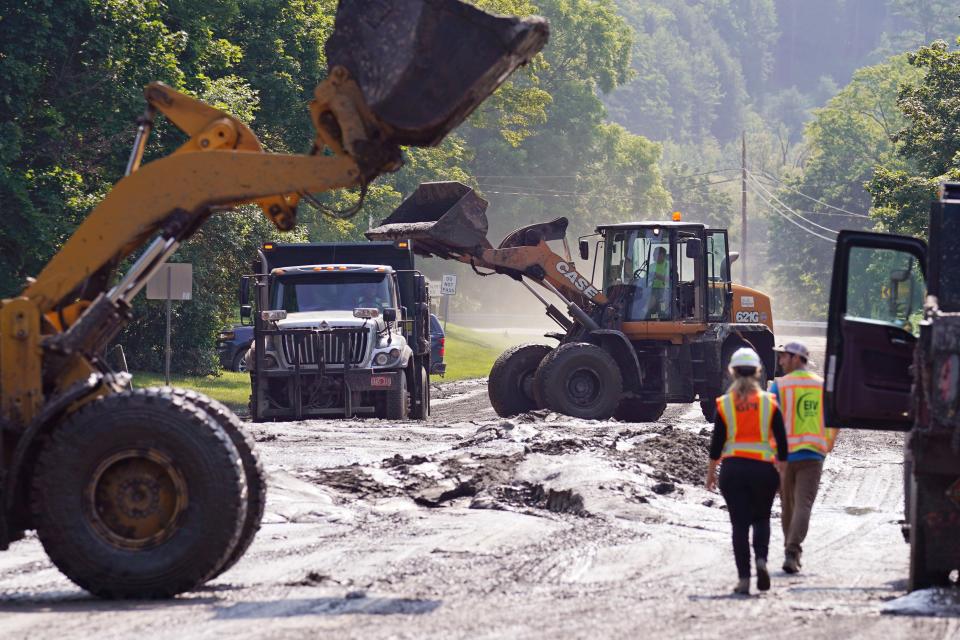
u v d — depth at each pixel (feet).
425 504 137.08
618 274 243.40
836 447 199.82
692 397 238.48
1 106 283.59
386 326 231.30
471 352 585.22
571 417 215.31
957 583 89.35
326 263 257.34
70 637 72.49
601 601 82.89
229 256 395.75
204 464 86.79
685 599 84.33
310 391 225.97
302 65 442.91
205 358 399.44
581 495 132.16
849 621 75.82
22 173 278.67
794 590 90.07
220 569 89.51
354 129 90.79
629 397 236.02
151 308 386.11
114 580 85.92
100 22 293.02
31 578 96.07
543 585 90.38
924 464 84.94
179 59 360.89
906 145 431.84
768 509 90.68
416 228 233.96
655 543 110.63
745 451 90.22
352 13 90.17
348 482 145.18
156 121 310.24
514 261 238.07
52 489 86.33
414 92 89.35
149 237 97.35
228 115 96.43
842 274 95.14
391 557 103.30
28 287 92.68
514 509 132.87
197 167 92.27
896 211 434.30
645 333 237.45
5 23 276.21
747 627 73.72
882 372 94.53
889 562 105.40
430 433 200.13
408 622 75.25
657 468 157.69
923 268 94.84
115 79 296.92
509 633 71.82
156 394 88.22
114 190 92.73
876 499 147.13
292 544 110.32
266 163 92.07
